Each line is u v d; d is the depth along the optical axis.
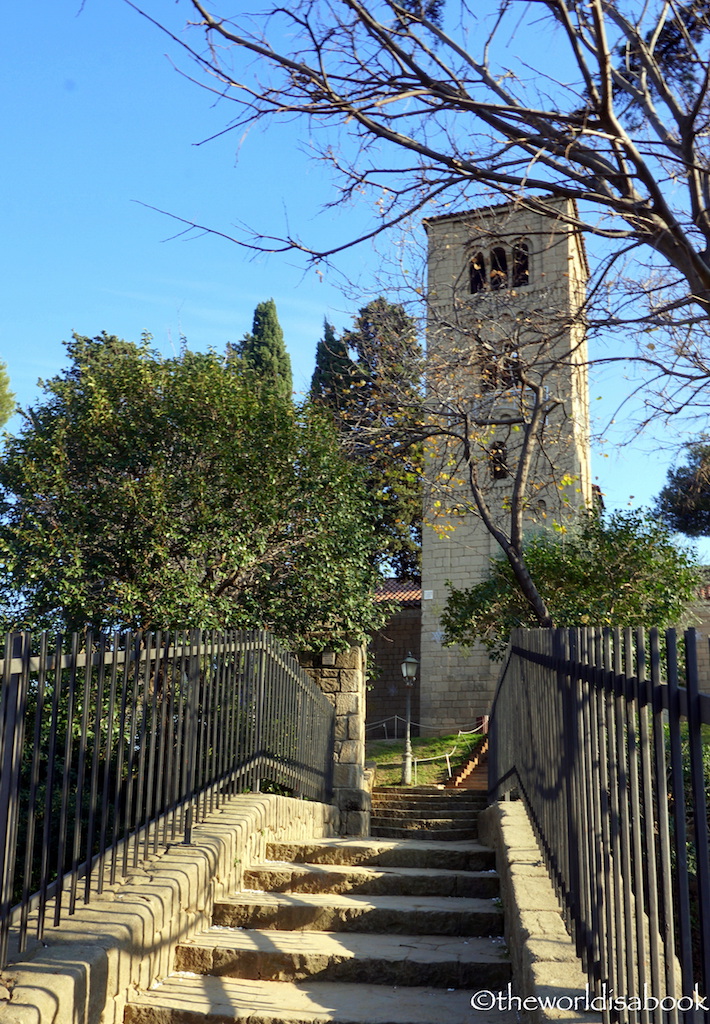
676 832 2.25
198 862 5.08
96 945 3.72
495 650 13.28
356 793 12.16
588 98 4.90
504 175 4.85
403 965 4.61
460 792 14.99
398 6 4.83
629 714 2.76
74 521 9.55
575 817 3.64
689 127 4.83
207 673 6.05
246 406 10.73
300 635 11.41
